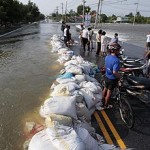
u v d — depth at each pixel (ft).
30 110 24.02
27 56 55.06
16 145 17.95
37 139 14.21
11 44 80.59
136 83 22.58
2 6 170.50
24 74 38.27
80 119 19.20
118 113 23.38
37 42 85.97
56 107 17.83
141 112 23.85
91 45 62.59
